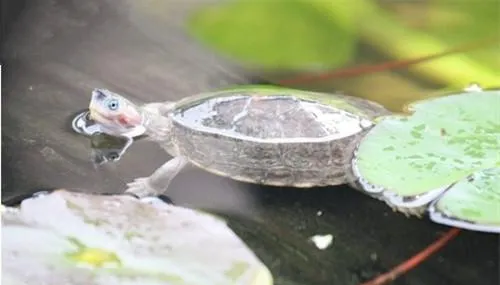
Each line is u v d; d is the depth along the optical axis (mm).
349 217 986
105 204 992
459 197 997
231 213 988
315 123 1042
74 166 1019
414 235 976
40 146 1030
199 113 1051
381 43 1121
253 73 1095
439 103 1069
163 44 1121
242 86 1081
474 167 1018
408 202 994
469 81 1089
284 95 1068
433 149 1028
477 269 958
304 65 1103
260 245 968
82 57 1105
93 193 1001
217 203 994
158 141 1035
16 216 981
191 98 1068
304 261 960
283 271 954
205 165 1018
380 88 1082
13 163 1018
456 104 1067
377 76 1093
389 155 1024
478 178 1008
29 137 1037
